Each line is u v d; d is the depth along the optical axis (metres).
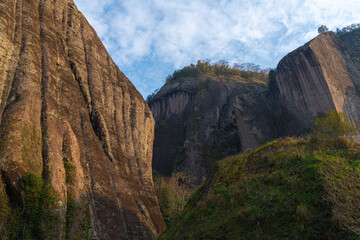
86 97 23.77
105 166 21.02
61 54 23.19
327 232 6.38
